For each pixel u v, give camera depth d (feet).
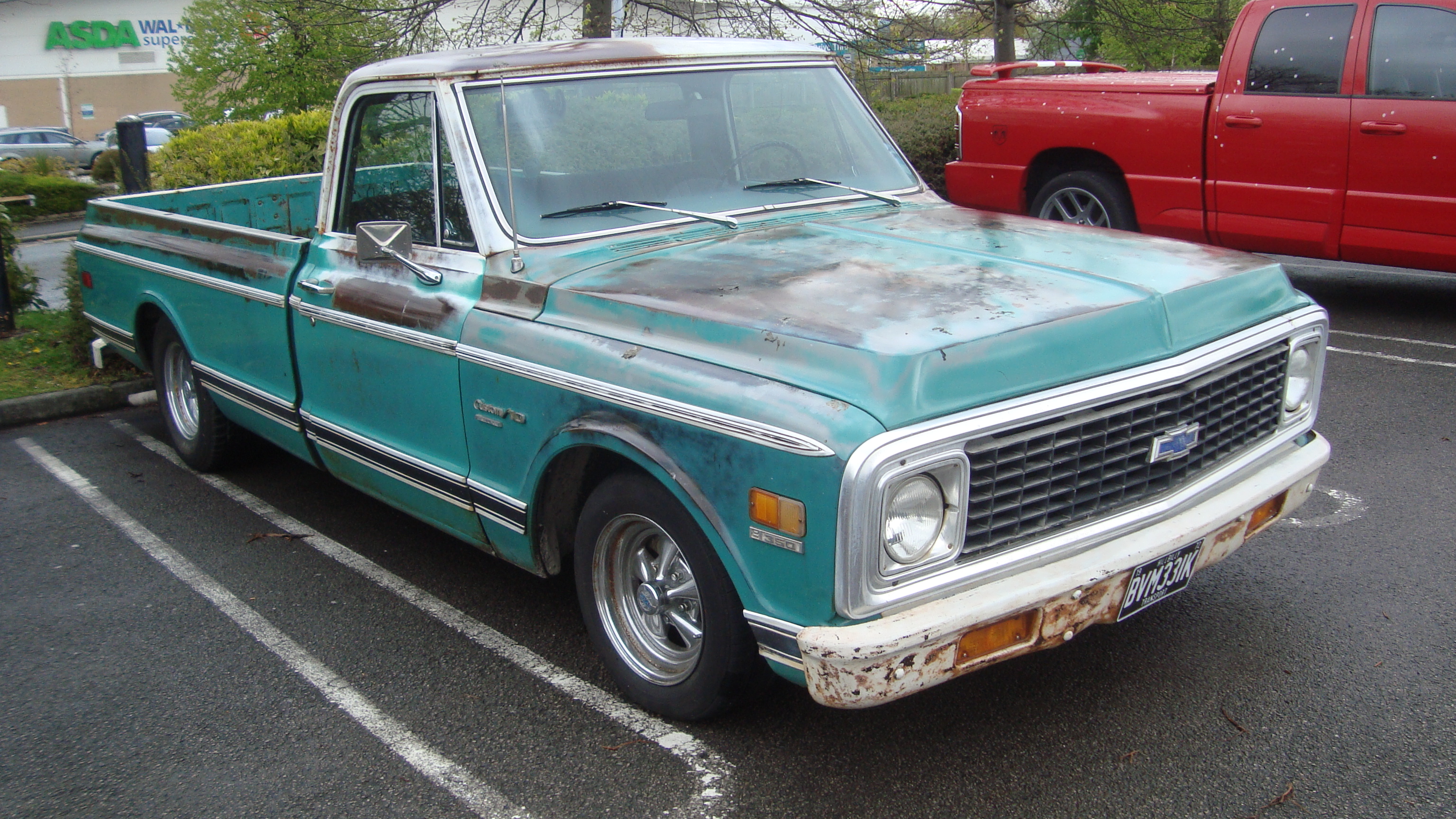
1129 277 10.42
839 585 8.35
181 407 19.51
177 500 18.21
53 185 67.87
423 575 15.03
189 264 17.10
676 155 13.23
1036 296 9.79
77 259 21.42
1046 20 55.21
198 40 65.87
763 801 9.81
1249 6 24.77
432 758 10.76
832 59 15.23
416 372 12.62
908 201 14.35
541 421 10.98
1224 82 25.02
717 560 9.62
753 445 8.79
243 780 10.56
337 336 13.87
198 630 13.65
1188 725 10.65
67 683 12.51
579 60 12.89
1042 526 9.18
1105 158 27.68
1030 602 8.86
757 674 10.11
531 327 11.22
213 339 16.97
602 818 9.71
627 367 10.06
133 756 11.03
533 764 10.57
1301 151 24.00
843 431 8.26
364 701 11.89
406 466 13.10
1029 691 11.37
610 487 10.67
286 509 17.71
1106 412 9.29
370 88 13.47
